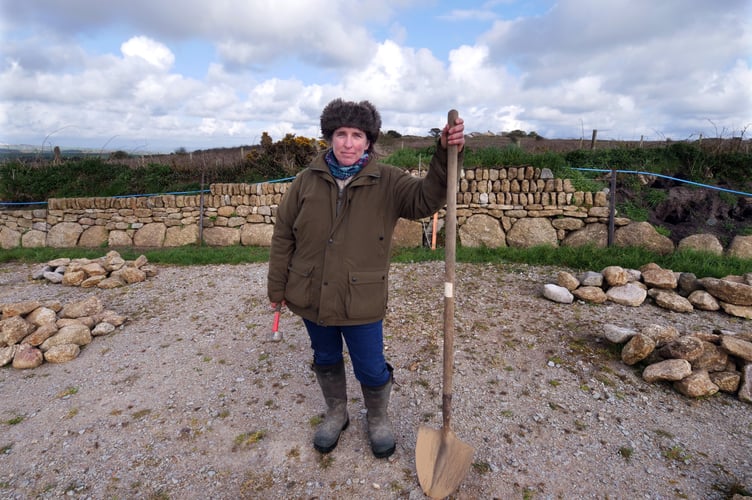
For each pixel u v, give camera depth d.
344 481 2.11
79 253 7.86
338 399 2.34
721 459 2.24
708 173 7.01
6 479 2.17
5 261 7.68
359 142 1.82
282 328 3.94
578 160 7.75
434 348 3.42
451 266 1.91
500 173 7.09
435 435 2.10
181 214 8.83
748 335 3.05
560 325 3.75
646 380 2.92
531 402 2.73
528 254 5.98
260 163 10.18
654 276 4.39
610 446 2.34
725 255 5.66
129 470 2.22
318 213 1.87
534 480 2.10
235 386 2.99
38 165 10.91
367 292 1.89
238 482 2.12
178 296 5.00
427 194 1.84
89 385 3.06
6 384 3.10
